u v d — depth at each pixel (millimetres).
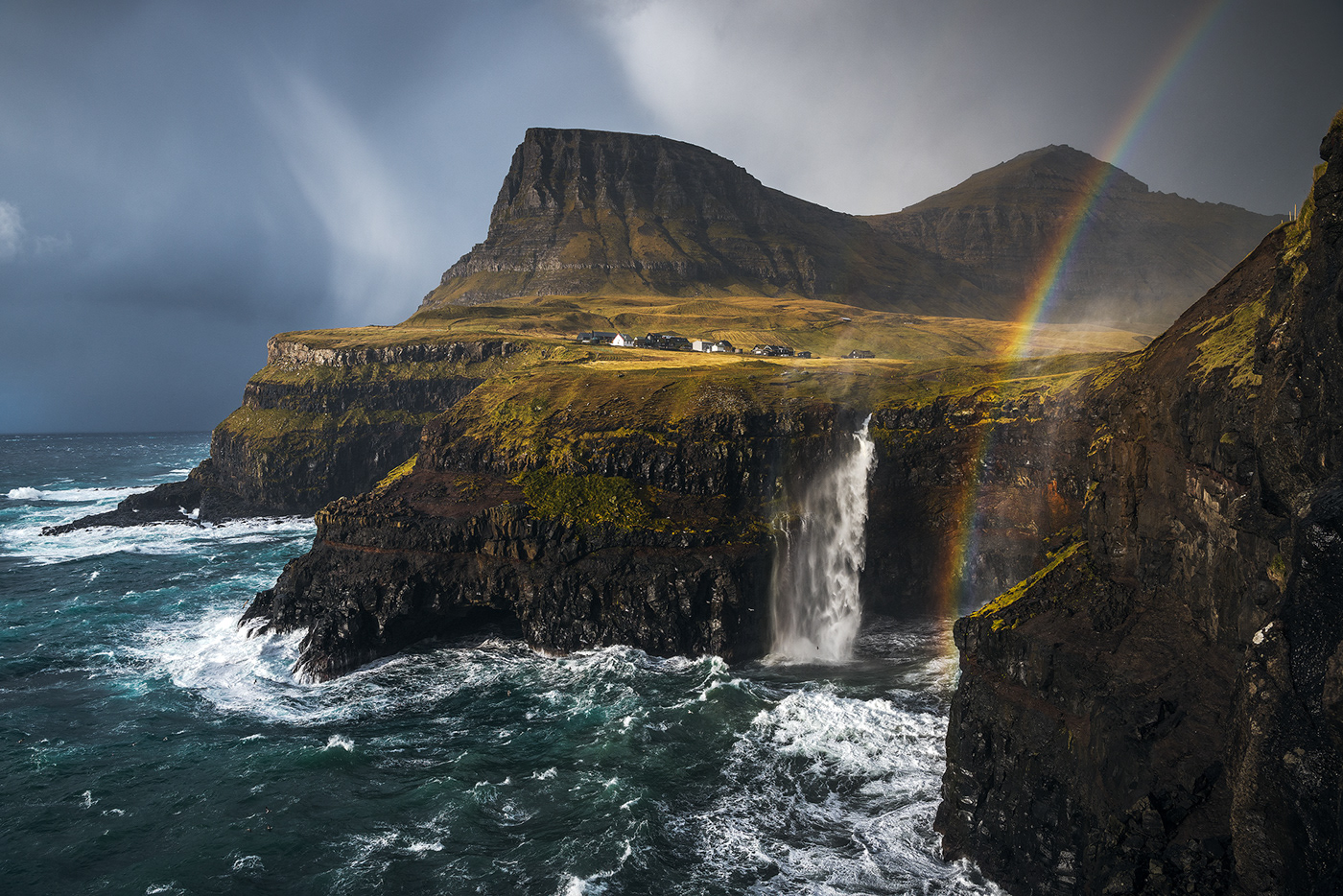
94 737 52188
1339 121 23500
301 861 38531
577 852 38062
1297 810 19531
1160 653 31000
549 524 66938
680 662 62781
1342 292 21719
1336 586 19422
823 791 43281
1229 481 28891
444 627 69812
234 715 55656
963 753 36438
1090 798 29547
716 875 36344
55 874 38000
